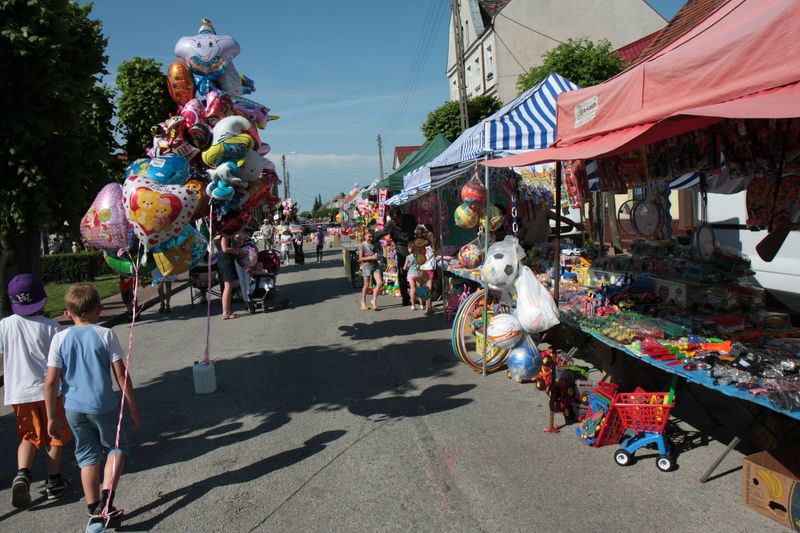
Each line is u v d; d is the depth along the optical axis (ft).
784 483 9.46
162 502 11.98
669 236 18.93
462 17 104.94
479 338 19.85
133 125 43.47
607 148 11.90
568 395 14.94
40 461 14.67
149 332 32.07
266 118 19.69
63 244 74.69
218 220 17.90
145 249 13.94
